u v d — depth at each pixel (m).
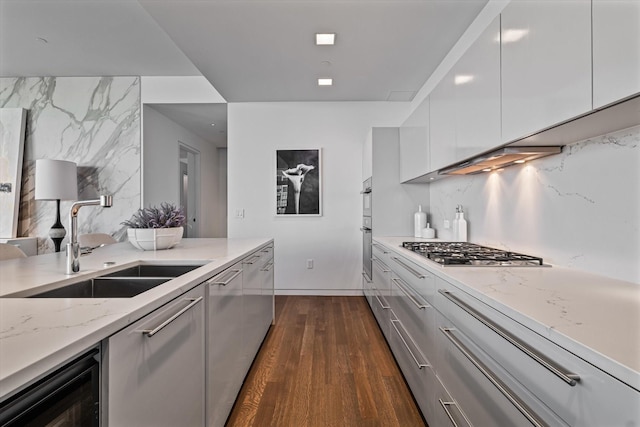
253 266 2.36
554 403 0.75
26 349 0.60
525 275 1.37
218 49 2.93
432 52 3.00
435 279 1.54
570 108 1.10
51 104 4.44
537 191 1.77
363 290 4.39
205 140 6.71
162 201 4.93
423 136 2.73
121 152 4.45
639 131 1.19
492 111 1.60
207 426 1.40
